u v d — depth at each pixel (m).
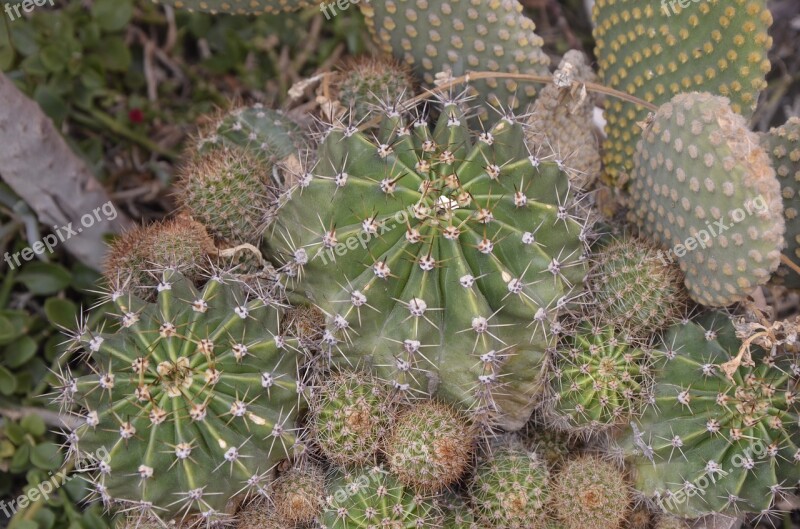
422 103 0.68
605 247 0.63
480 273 0.58
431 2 0.64
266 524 0.59
